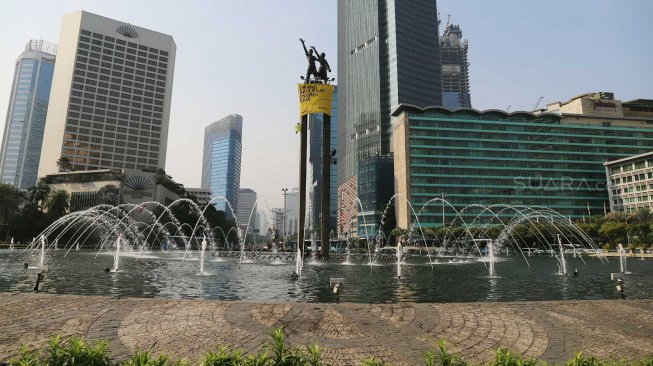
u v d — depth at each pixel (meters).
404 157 145.00
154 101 191.25
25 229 98.94
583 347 9.05
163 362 5.25
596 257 79.94
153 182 136.12
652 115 167.12
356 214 175.38
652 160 126.56
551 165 149.50
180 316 10.99
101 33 181.62
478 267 43.16
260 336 9.30
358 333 9.74
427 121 147.88
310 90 58.88
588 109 160.75
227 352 8.06
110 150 177.38
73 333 9.27
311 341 9.02
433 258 70.56
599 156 152.00
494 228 115.81
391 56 199.88
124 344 8.56
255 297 17.98
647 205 127.19
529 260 63.72
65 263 39.16
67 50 176.00
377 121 199.88
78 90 172.75
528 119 153.38
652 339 9.82
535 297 19.39
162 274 28.72
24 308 11.49
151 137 188.00
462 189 143.75
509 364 5.39
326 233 57.38
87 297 13.21
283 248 113.00
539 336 9.85
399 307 12.66
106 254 63.00
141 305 12.21
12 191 95.31
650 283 26.48
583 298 19.22
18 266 33.97
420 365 7.60
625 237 92.81
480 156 147.62
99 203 128.25
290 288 21.52
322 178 58.19
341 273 32.72
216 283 23.44
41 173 166.12
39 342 8.55
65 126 168.00
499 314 11.96
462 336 9.71
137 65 189.12
